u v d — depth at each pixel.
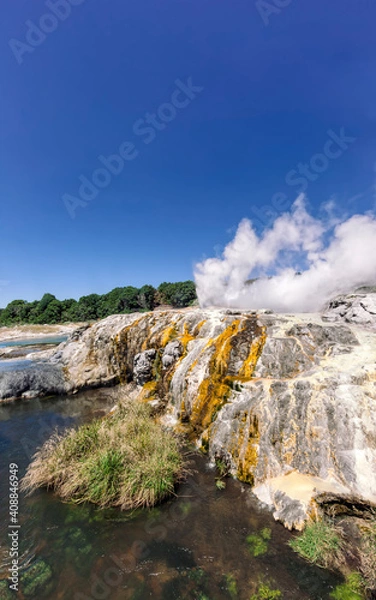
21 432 12.21
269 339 11.21
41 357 26.77
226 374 11.05
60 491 7.86
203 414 10.62
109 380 18.23
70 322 82.62
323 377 8.70
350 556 5.44
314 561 5.45
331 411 7.75
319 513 6.18
